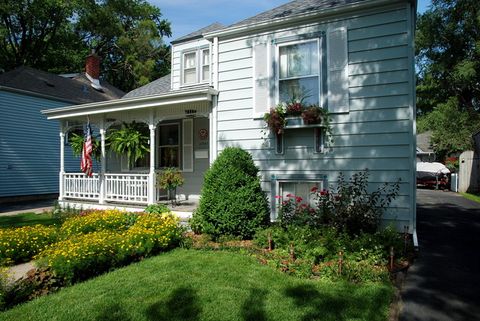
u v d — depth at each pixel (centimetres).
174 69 1183
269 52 759
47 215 1012
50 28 2431
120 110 966
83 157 1016
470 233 712
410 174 618
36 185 1526
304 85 726
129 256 527
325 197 648
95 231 633
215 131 819
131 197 945
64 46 2658
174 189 965
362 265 461
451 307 367
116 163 1260
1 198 1389
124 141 977
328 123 686
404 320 342
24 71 1703
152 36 3120
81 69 2886
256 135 773
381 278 434
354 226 598
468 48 2525
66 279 439
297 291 399
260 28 765
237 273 464
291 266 472
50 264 441
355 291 397
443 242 632
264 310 354
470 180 1722
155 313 352
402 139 625
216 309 358
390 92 637
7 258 520
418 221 866
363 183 651
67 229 640
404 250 528
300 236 561
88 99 1838
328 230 568
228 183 655
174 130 1124
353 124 669
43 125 1565
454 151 2406
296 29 731
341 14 682
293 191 747
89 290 416
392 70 636
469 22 2403
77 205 1038
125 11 2889
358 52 667
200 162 1070
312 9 718
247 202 643
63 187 1134
